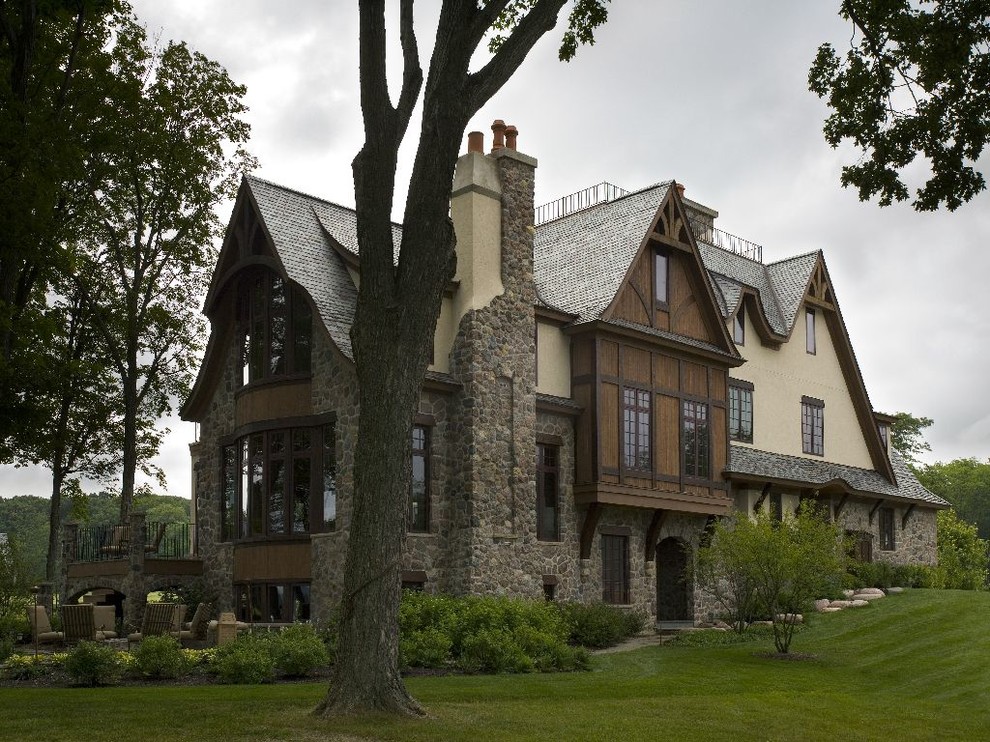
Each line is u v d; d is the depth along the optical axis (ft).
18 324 67.21
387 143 41.52
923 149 54.49
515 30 42.73
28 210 64.49
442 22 41.57
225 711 39.11
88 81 78.48
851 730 44.73
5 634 70.03
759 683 58.34
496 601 67.62
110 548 87.61
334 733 35.53
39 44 73.46
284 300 79.71
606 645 76.43
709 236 120.67
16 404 72.33
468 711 41.06
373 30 41.63
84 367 76.38
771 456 110.93
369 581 39.29
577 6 53.62
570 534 84.02
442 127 41.29
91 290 98.43
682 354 94.99
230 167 100.99
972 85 52.95
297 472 77.00
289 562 75.72
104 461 106.52
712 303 98.27
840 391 126.00
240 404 82.48
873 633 80.18
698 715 44.42
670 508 90.27
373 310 40.93
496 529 75.97
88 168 83.51
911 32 53.06
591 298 88.79
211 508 87.04
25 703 40.91
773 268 126.21
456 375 77.25
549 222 105.40
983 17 51.85
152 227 98.43
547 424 83.71
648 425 90.22
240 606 81.10
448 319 78.28
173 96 93.30
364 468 40.14
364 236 41.24
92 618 69.77
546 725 39.11
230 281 84.28
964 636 75.66
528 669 59.47
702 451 96.22
